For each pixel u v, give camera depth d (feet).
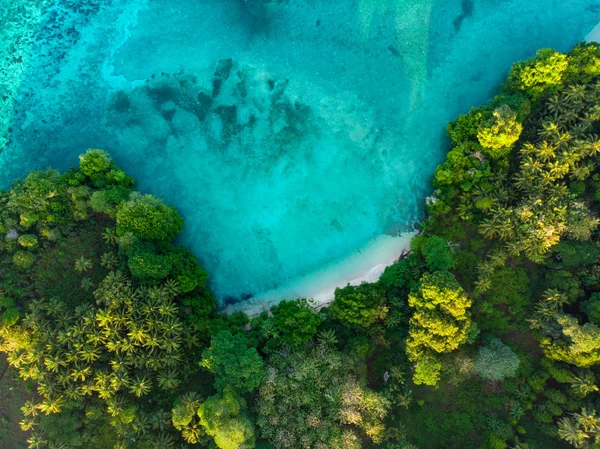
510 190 137.49
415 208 148.97
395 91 150.61
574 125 134.31
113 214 139.64
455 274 141.90
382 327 136.56
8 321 130.52
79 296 142.00
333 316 134.72
